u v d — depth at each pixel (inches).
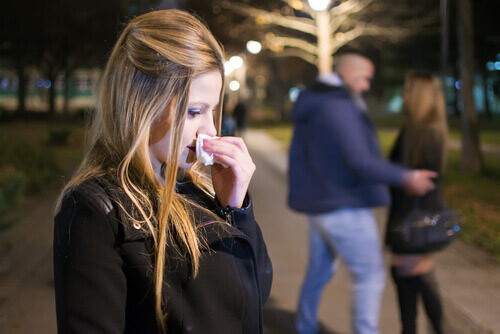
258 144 709.3
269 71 1455.5
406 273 102.4
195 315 41.7
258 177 414.0
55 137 678.5
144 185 41.7
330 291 158.7
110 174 41.2
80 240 38.4
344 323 136.8
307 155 101.8
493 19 803.4
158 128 42.1
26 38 1173.7
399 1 812.0
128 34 42.6
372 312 103.3
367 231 101.3
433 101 98.9
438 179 99.5
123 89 41.2
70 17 1131.3
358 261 102.0
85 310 37.3
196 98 41.4
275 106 1505.9
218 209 47.1
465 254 208.5
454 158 553.9
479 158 468.8
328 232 102.2
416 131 99.0
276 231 239.5
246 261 46.4
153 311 40.6
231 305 43.6
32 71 1477.6
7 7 1113.4
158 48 40.5
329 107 97.8
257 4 986.1
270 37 807.7
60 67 1311.5
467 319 141.8
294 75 1389.0
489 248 214.5
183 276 41.5
